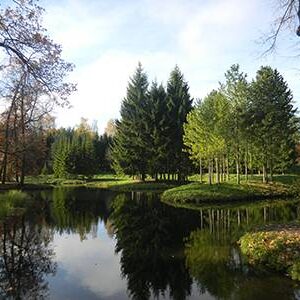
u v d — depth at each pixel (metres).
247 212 27.53
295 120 48.25
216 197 35.78
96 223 24.44
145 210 30.55
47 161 87.69
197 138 42.06
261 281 11.63
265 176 45.06
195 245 17.12
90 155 82.31
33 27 13.45
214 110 40.53
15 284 12.20
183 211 29.33
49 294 11.29
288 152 46.66
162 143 57.25
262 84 45.00
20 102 31.30
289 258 12.62
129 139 60.09
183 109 58.12
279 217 24.11
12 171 51.16
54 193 48.12
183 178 60.06
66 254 16.22
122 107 62.22
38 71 14.02
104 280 12.59
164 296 10.98
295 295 10.41
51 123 47.28
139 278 12.70
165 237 19.33
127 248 17.17
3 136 39.19
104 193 48.31
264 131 43.25
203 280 12.14
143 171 60.38
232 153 44.50
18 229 22.12
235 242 17.28
